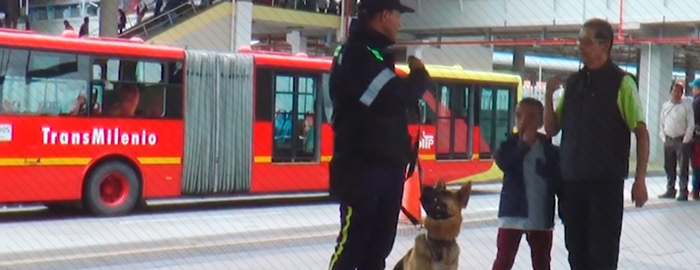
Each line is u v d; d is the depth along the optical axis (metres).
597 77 5.58
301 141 16.02
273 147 15.60
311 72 16.08
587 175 5.59
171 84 14.37
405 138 4.75
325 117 16.28
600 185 5.60
